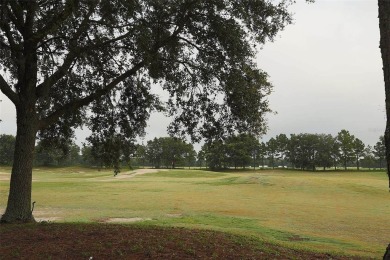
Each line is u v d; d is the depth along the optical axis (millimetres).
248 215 20422
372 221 18703
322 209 23750
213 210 22391
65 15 9867
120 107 14609
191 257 7152
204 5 11531
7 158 105250
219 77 12758
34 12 10789
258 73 12766
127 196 30672
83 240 8109
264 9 11758
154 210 21891
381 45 5691
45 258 6988
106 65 13680
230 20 11797
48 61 12781
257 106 12914
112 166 15359
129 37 12492
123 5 10664
